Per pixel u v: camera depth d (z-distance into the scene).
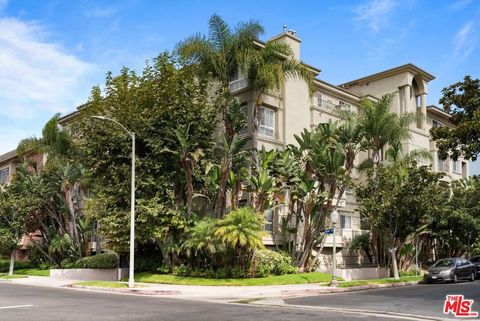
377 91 45.16
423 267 37.69
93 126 28.16
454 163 49.78
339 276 28.56
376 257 32.53
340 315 13.45
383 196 27.69
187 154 25.92
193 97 27.30
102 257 31.33
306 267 28.48
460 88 20.98
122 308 15.02
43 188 37.56
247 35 26.91
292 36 34.59
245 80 31.20
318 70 36.69
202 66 27.48
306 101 34.72
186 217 26.34
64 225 40.22
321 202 28.16
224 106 27.52
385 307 15.57
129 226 25.52
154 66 27.53
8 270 42.88
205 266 26.20
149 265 28.84
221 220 24.20
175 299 18.83
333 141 28.70
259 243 23.64
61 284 27.61
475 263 32.78
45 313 13.63
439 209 29.62
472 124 19.45
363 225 37.53
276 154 27.95
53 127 37.72
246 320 12.22
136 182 26.09
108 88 28.06
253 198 26.88
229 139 26.94
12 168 54.75
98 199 28.61
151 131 26.92
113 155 27.81
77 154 36.59
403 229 29.03
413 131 42.38
